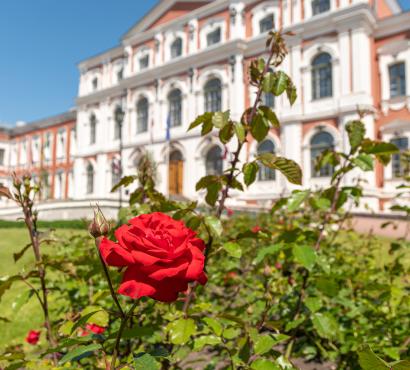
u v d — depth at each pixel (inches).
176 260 31.8
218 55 881.5
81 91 1223.5
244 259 146.1
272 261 111.0
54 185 1380.4
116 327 75.3
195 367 97.7
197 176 888.3
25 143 1560.0
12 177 60.2
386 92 695.7
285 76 64.4
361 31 694.5
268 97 800.9
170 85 978.7
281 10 813.2
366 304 103.1
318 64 755.4
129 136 1053.2
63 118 1380.4
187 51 962.1
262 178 783.7
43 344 129.5
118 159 1074.7
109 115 1126.4
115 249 31.2
